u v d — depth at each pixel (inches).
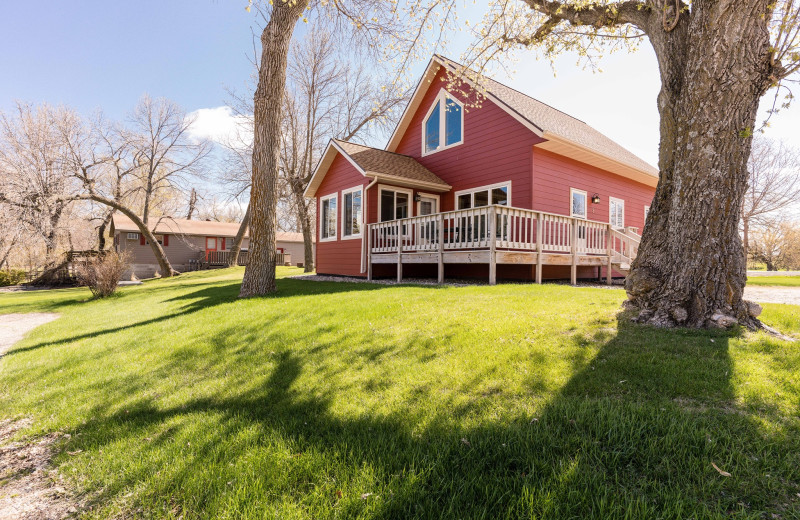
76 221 915.4
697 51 153.4
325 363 145.9
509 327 164.7
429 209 535.8
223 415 109.5
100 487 80.4
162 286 633.6
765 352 123.9
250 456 83.8
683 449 73.5
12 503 77.8
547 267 459.5
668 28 172.6
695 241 154.6
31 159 748.6
